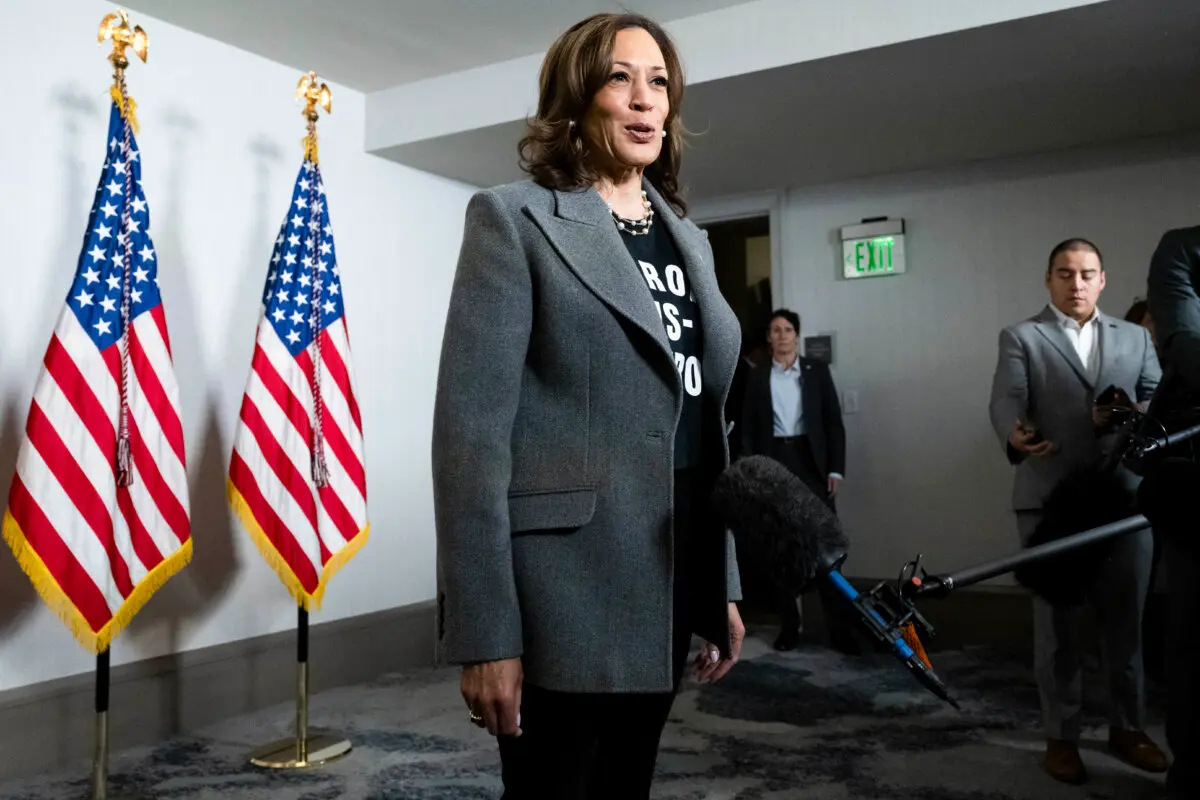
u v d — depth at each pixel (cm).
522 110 378
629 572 101
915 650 102
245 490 289
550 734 104
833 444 441
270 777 271
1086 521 156
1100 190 435
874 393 484
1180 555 158
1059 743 261
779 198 508
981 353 459
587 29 114
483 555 96
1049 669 262
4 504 284
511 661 97
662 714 113
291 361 302
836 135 414
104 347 257
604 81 112
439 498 99
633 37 114
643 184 122
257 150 369
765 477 101
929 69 337
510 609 97
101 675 250
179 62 342
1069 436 263
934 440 469
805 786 256
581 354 103
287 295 306
